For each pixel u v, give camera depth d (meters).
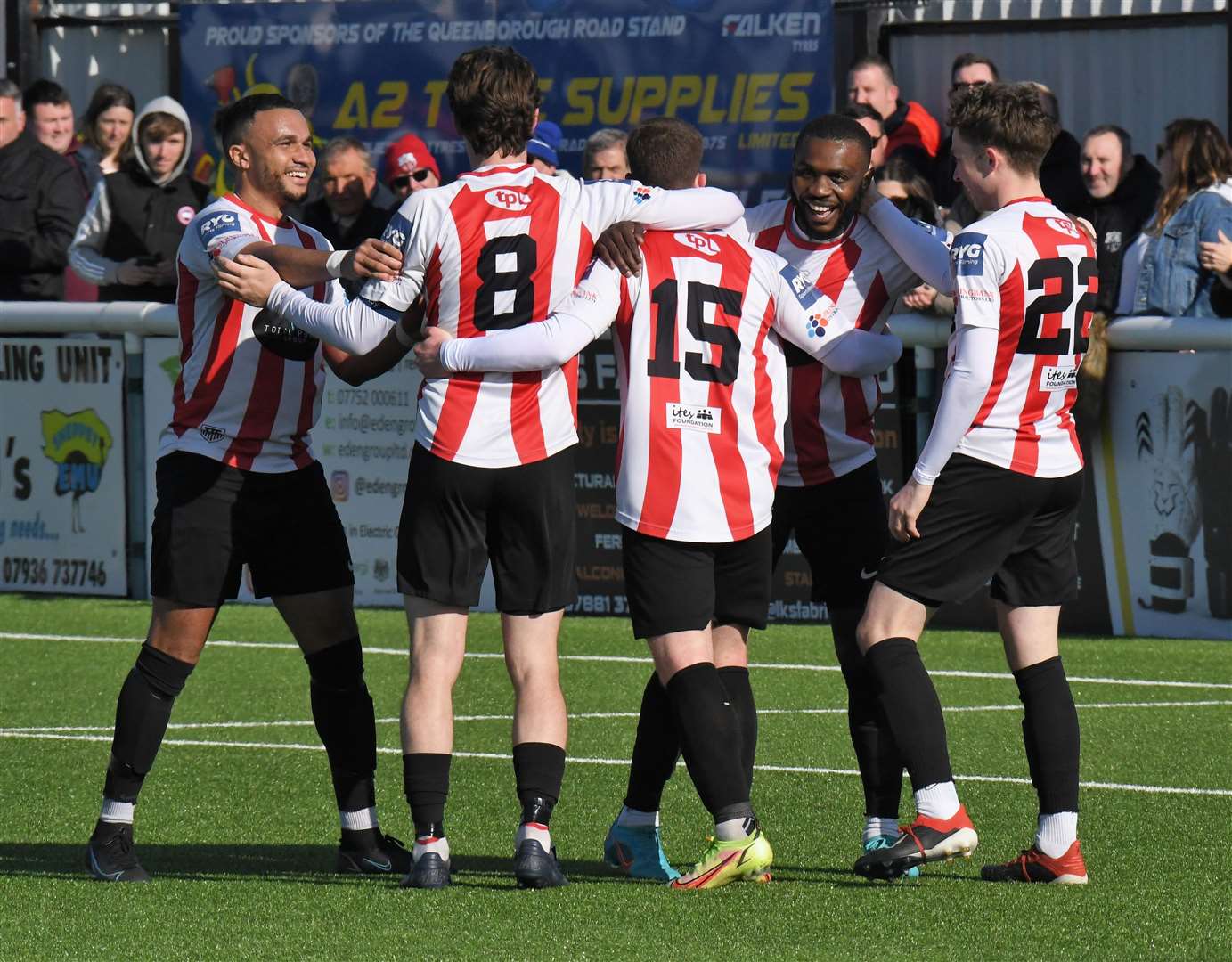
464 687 27.83
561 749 17.05
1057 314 16.47
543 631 16.98
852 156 17.62
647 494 16.42
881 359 17.33
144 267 34.44
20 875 17.66
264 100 17.62
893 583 16.78
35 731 24.86
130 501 35.03
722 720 16.47
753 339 16.77
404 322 16.70
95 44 48.50
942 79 42.69
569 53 41.19
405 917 15.85
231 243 17.00
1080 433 30.59
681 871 17.77
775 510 18.36
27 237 36.56
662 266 16.53
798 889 16.92
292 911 16.11
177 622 17.59
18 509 35.97
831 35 39.66
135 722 17.39
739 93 40.25
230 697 26.97
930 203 30.09
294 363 17.66
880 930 15.45
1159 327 29.88
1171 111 41.41
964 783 21.75
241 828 19.89
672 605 16.52
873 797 17.97
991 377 16.38
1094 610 30.97
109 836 17.44
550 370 16.55
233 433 17.55
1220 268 29.34
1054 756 17.02
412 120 42.53
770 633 31.48
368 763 18.05
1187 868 17.67
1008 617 17.39
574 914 15.95
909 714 16.59
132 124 39.19
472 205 16.25
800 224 18.33
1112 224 32.56
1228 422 29.55
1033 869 17.12
